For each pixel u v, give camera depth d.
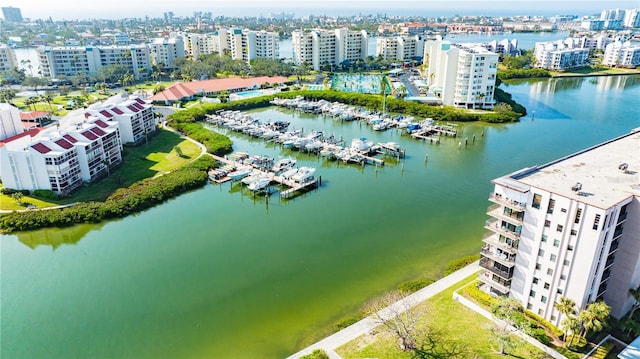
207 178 113.69
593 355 52.59
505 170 119.56
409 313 59.28
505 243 60.78
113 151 118.62
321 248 80.62
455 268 71.69
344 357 53.44
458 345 54.88
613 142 75.50
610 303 58.78
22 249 81.62
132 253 79.69
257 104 196.00
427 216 92.94
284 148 140.62
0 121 125.06
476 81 180.25
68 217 89.56
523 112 177.62
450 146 141.00
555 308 55.69
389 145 134.75
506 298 57.81
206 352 56.44
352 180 114.06
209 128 163.50
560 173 61.53
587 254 51.88
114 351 56.94
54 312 64.25
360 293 67.62
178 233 86.75
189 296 67.38
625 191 54.84
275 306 64.88
